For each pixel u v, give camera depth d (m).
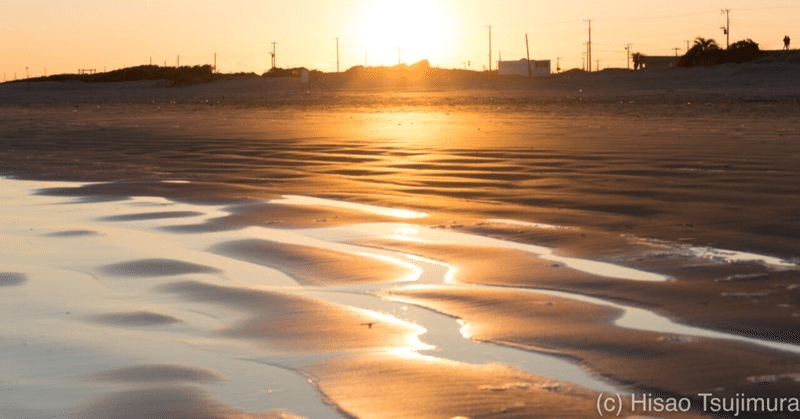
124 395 3.97
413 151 16.97
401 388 3.96
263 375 4.21
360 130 24.75
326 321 5.20
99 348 4.72
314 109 46.19
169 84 125.56
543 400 3.75
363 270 6.62
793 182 10.81
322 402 3.83
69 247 7.80
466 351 4.52
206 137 22.03
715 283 5.84
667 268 6.36
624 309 5.28
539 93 74.56
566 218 8.76
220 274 6.61
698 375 4.00
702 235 7.58
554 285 5.97
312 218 9.16
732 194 9.95
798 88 65.12
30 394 4.03
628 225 8.23
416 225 8.62
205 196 11.02
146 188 11.90
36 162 15.80
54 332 5.07
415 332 4.92
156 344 4.79
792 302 5.28
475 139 20.02
